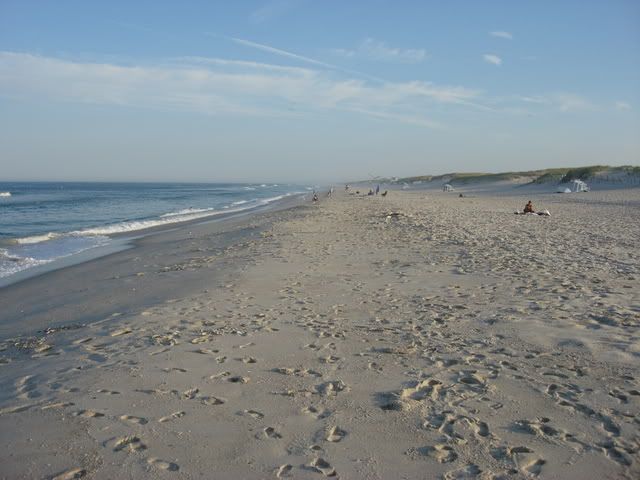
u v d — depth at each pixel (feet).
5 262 45.60
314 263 34.99
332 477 9.89
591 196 134.72
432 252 38.68
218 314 22.48
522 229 55.16
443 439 11.19
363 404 13.05
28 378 15.66
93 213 118.93
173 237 62.28
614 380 14.10
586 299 23.20
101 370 15.85
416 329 19.58
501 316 20.85
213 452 10.87
